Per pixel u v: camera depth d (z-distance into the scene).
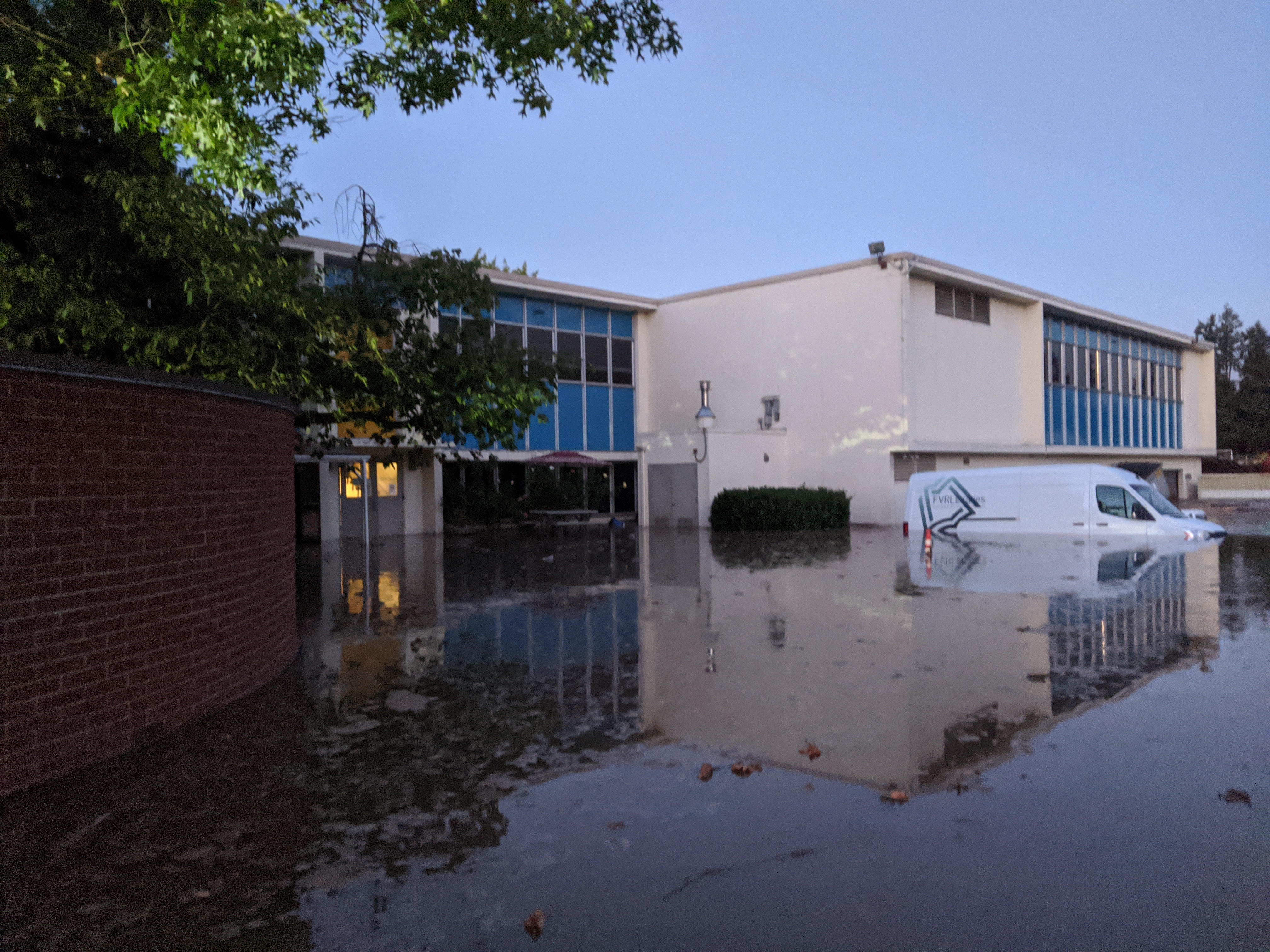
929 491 23.11
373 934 3.46
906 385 27.02
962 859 3.97
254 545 7.41
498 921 3.54
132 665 5.76
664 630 9.98
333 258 21.61
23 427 5.04
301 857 4.15
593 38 8.77
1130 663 7.78
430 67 8.74
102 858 4.16
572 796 4.87
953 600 11.68
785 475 29.81
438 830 4.44
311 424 11.43
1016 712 6.31
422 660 8.48
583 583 14.40
